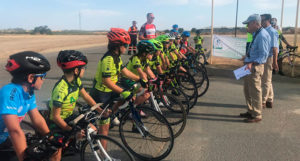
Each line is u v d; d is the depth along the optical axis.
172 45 5.47
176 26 8.16
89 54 13.61
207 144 3.34
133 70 3.69
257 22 3.88
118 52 2.75
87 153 2.44
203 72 5.83
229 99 5.39
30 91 1.83
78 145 2.57
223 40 8.85
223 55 8.96
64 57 2.17
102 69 2.70
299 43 17.70
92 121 2.45
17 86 1.74
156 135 3.44
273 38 4.46
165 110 4.37
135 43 13.24
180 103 3.64
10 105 1.68
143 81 3.05
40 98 5.14
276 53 4.51
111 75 2.76
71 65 2.18
